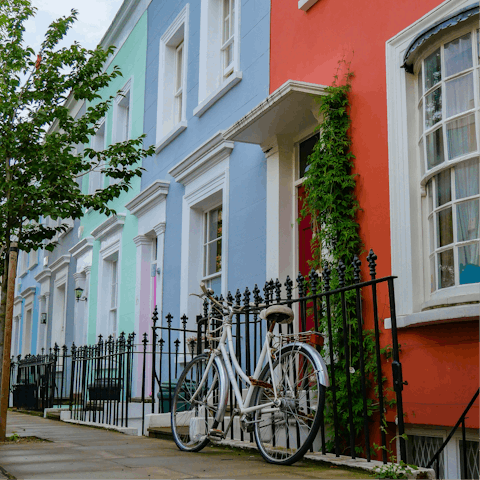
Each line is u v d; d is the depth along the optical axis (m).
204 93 9.10
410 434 4.86
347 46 6.11
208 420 5.14
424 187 5.07
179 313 9.14
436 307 4.63
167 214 10.04
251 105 7.77
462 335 4.39
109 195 7.54
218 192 8.48
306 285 6.20
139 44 12.13
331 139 5.82
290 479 3.47
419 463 4.83
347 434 5.10
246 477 3.55
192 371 5.46
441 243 4.80
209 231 9.12
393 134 5.34
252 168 7.59
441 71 4.91
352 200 5.69
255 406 4.34
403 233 5.09
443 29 4.79
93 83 7.66
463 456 4.04
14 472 3.76
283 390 4.19
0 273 7.34
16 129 6.98
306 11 6.84
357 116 5.82
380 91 5.59
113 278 13.10
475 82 4.62
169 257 9.79
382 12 5.70
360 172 5.68
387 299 5.12
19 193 6.65
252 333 7.29
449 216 4.75
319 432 5.04
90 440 5.94
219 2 9.36
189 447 4.93
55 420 9.42
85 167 7.50
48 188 6.88
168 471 3.79
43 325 18.12
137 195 10.91
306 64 6.73
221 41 9.27
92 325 13.28
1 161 7.01
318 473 3.71
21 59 7.31
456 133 4.75
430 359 4.62
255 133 6.99
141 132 11.59
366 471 3.71
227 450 4.91
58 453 4.77
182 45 10.73
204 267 9.11
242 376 4.48
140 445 5.40
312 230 6.16
